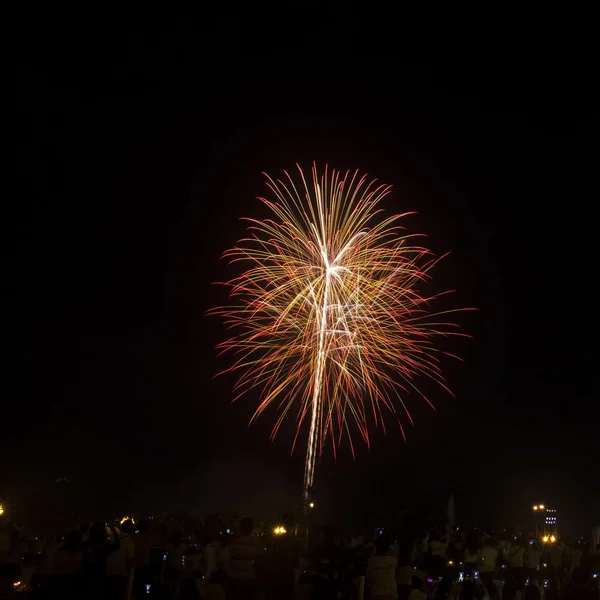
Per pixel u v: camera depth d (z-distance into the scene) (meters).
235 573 11.90
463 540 20.80
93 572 13.39
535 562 19.50
